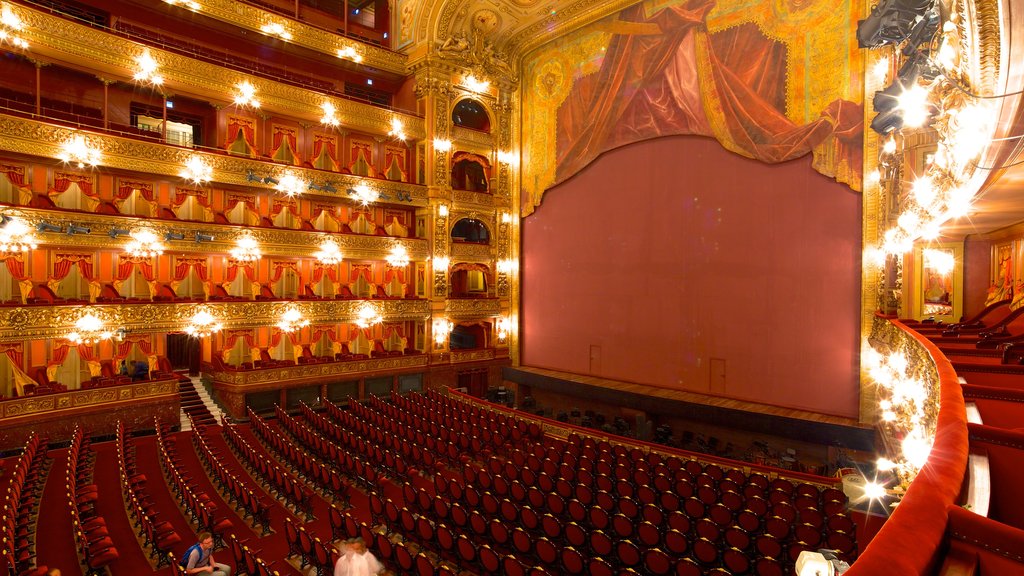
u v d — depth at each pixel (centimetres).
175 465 1554
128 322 2012
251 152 2478
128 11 2247
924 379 768
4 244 1775
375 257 2695
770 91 2055
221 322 2248
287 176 2423
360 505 1497
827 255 1942
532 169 2962
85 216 1930
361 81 2928
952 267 1484
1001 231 1230
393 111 2758
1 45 1756
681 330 2336
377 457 1675
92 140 1930
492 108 3022
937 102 864
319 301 2517
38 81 1869
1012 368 614
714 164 2236
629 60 2491
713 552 980
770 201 2084
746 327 2145
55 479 1570
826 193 1947
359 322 2628
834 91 1911
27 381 1927
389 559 1079
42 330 1823
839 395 1914
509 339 3092
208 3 2277
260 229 2362
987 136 518
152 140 2097
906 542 163
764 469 1512
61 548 1168
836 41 1906
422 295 2884
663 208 2395
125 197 2195
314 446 1792
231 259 2498
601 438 1873
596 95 2627
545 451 1680
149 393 2045
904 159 1595
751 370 2133
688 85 2281
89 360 2020
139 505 1227
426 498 1295
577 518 1209
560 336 2834
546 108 2888
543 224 2931
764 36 2069
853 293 1883
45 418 1805
